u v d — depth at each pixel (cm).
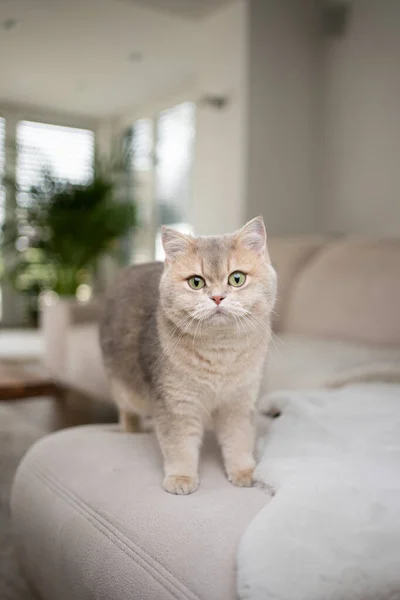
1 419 307
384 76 364
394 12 355
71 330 311
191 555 78
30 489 117
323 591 67
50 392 212
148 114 595
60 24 425
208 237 120
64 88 558
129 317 139
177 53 475
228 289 110
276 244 330
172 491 99
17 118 604
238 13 394
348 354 213
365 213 382
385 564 69
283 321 294
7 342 505
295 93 411
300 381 183
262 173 399
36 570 110
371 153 377
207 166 438
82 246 523
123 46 462
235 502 91
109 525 92
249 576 69
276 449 108
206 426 121
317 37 420
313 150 421
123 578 82
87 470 112
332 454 100
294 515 77
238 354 111
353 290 257
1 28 430
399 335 231
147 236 594
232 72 404
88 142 646
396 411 112
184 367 111
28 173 592
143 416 151
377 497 79
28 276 578
